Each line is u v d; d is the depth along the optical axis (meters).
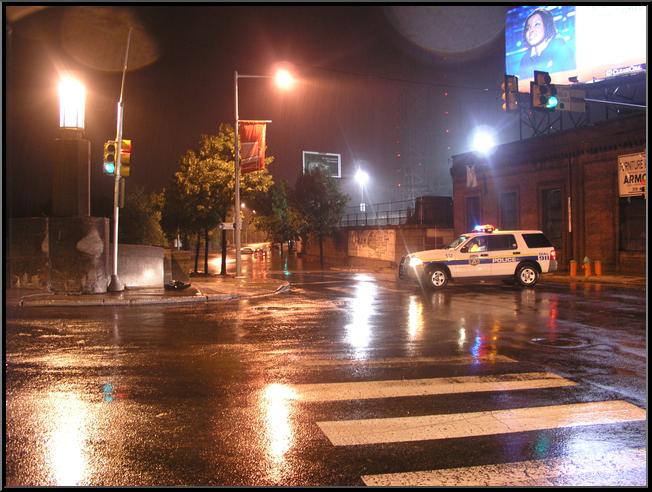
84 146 17.77
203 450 4.88
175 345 9.46
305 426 5.50
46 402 6.19
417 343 9.74
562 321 12.19
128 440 5.10
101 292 17.56
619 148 25.47
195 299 16.56
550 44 31.41
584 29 30.03
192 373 7.53
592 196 26.94
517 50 33.12
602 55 29.41
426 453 4.86
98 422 5.57
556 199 29.44
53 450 4.86
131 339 10.00
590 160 26.98
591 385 7.04
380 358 8.53
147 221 34.81
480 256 19.83
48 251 17.28
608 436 5.28
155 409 5.99
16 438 5.13
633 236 25.30
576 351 9.05
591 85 29.81
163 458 4.71
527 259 20.06
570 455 4.83
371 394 6.61
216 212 30.17
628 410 6.06
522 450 4.93
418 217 40.16
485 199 34.03
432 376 7.46
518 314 13.30
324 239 52.66
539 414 5.91
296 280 26.06
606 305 14.82
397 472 4.46
